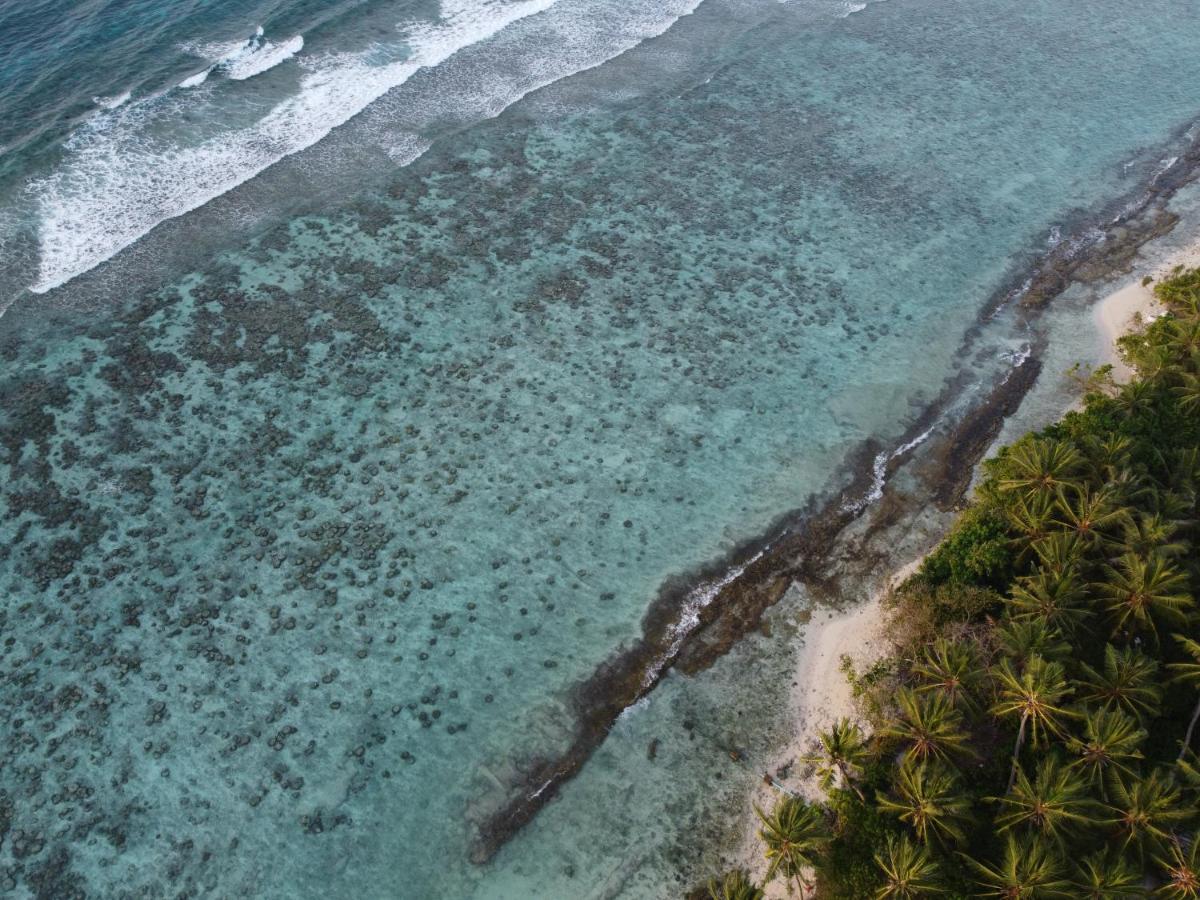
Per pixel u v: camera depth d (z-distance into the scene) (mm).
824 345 41438
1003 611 28609
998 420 38094
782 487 35625
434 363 40000
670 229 47750
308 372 39281
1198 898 21000
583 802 27016
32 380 38375
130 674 29469
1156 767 23781
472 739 28469
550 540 33656
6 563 32156
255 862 25797
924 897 22484
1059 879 21625
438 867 25859
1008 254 46875
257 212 47500
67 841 25875
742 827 26359
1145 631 27000
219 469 35438
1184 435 33188
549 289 43781
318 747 28125
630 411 38219
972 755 24859
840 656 29984
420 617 31328
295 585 31953
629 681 29812
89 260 44062
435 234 46750
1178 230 47969
